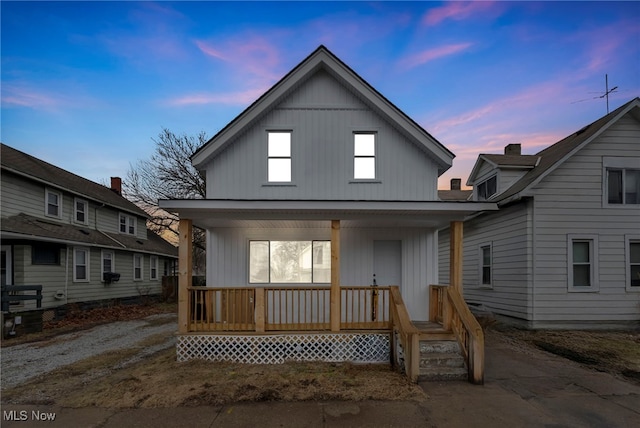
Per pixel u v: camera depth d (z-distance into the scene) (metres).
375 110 9.34
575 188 10.78
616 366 7.09
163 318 14.52
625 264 10.66
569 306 10.58
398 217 8.19
